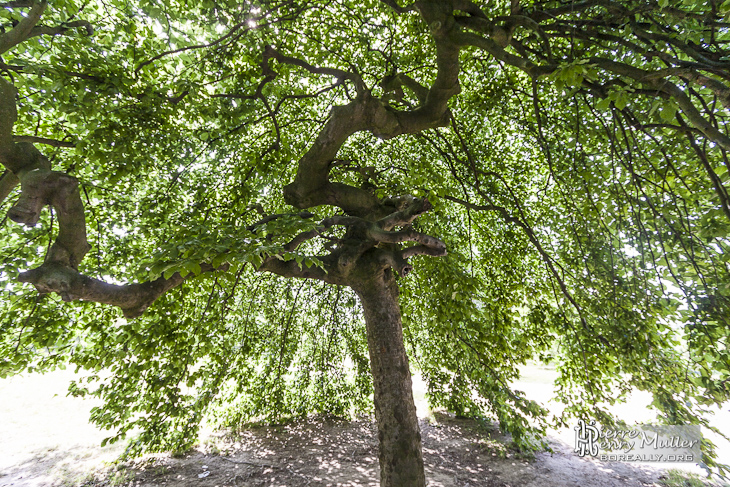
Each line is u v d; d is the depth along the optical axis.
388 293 4.93
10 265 4.57
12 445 7.68
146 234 5.65
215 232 2.79
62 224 2.49
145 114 4.16
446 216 6.94
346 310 8.69
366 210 5.05
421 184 4.82
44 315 4.83
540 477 6.31
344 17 5.87
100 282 2.72
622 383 5.59
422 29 5.71
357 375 9.12
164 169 5.94
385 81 5.28
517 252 6.70
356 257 4.47
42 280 2.38
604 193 5.21
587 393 5.76
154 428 5.88
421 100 4.88
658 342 5.07
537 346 6.28
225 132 5.75
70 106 3.65
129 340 4.88
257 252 2.42
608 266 5.45
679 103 2.23
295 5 4.45
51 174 2.31
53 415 9.40
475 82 6.82
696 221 4.38
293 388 9.56
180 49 3.80
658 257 4.72
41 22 3.82
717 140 2.03
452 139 6.93
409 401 4.56
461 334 6.16
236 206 6.00
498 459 6.99
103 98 3.82
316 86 7.13
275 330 8.34
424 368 8.92
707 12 2.58
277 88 5.79
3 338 4.87
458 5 3.28
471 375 6.81
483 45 3.12
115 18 4.34
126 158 4.14
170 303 5.14
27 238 4.99
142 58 4.21
